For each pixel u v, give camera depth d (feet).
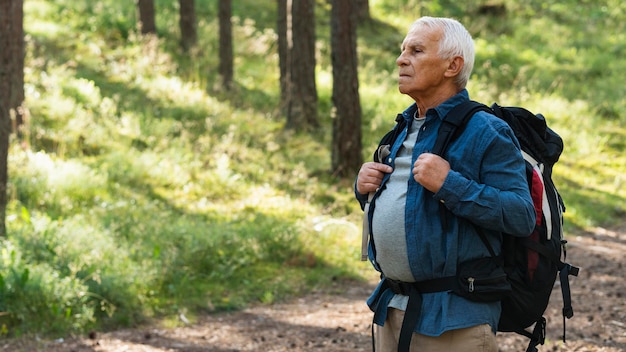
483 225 8.22
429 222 8.50
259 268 27.12
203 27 68.39
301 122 48.44
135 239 26.99
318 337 20.77
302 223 30.81
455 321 8.42
